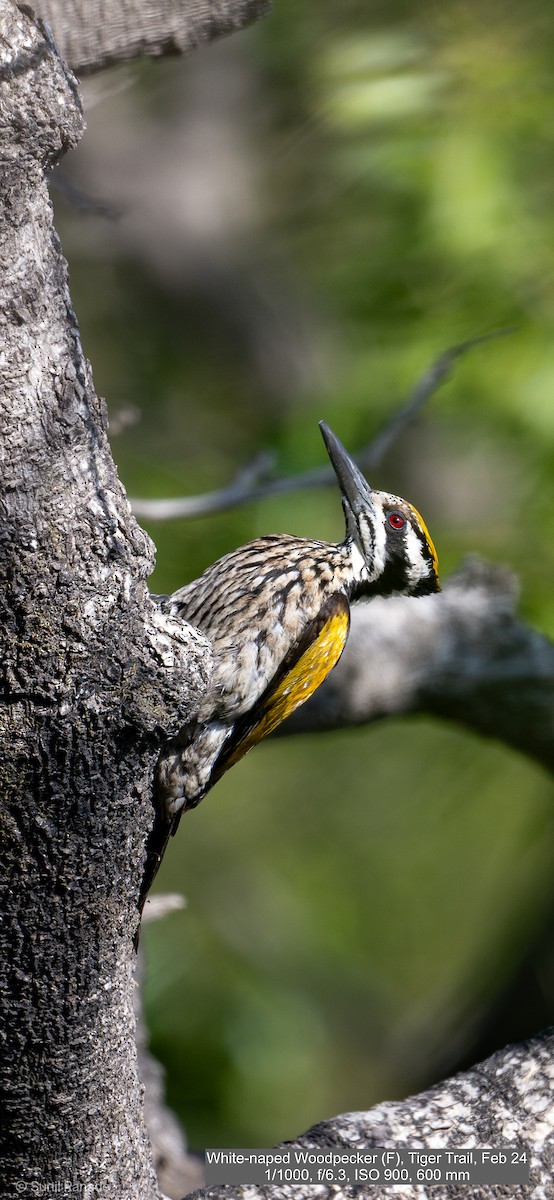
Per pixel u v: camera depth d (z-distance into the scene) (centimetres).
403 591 839
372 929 1808
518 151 1278
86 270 1831
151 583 1277
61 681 473
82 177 1811
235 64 1670
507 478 1371
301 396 1627
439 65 1222
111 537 468
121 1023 561
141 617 481
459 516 1404
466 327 1296
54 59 435
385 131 1259
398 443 1454
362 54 1201
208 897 1758
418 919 1802
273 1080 1579
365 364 1352
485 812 1658
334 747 1747
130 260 1836
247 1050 1553
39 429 455
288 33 1284
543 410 1263
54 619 467
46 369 455
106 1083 562
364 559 821
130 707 486
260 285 1803
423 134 1255
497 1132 636
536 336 1281
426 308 1318
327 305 1578
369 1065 1756
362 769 1748
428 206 1270
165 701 489
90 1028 545
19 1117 554
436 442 1442
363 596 830
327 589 775
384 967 1816
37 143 434
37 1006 530
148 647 482
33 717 476
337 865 1797
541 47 1237
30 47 429
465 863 1736
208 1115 1483
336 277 1411
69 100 439
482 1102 649
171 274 1844
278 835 1803
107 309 1836
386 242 1347
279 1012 1639
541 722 1179
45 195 447
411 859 1766
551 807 1583
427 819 1719
